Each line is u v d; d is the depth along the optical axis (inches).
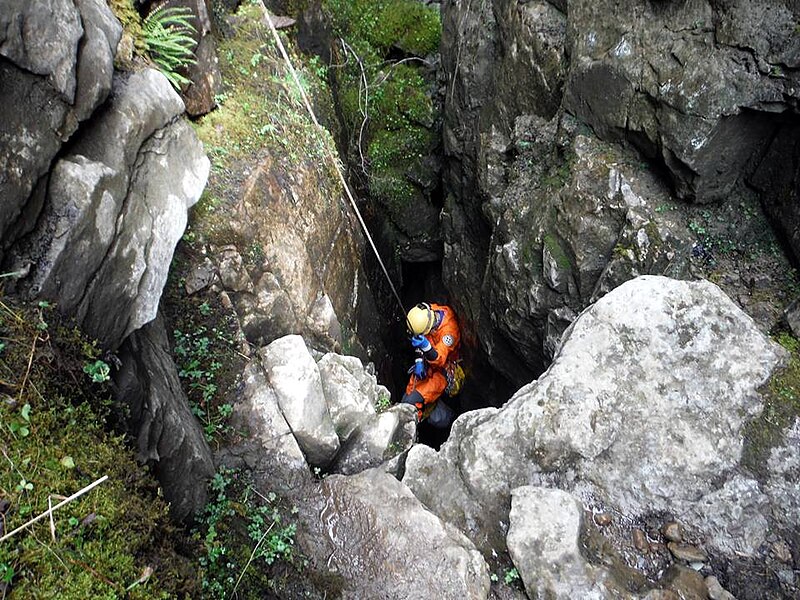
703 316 107.3
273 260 143.5
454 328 227.8
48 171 66.1
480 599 91.0
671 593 86.9
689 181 133.8
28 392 59.2
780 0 114.0
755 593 88.7
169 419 90.4
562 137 164.1
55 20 66.2
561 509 94.0
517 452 104.9
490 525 101.2
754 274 128.0
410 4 278.4
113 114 79.7
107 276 73.9
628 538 95.7
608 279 144.6
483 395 242.7
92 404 67.7
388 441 127.0
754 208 134.6
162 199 87.8
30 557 51.7
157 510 70.7
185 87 143.7
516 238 174.2
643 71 137.9
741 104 120.8
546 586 88.3
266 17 175.9
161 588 63.8
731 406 101.0
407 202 285.4
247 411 117.7
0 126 60.0
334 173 195.8
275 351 123.6
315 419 118.8
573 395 105.1
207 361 122.0
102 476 62.6
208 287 129.6
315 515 105.9
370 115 278.5
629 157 149.3
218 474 107.1
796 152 122.0
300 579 97.9
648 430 101.4
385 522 101.6
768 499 94.3
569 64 165.0
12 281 61.5
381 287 252.4
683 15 131.4
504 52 199.8
